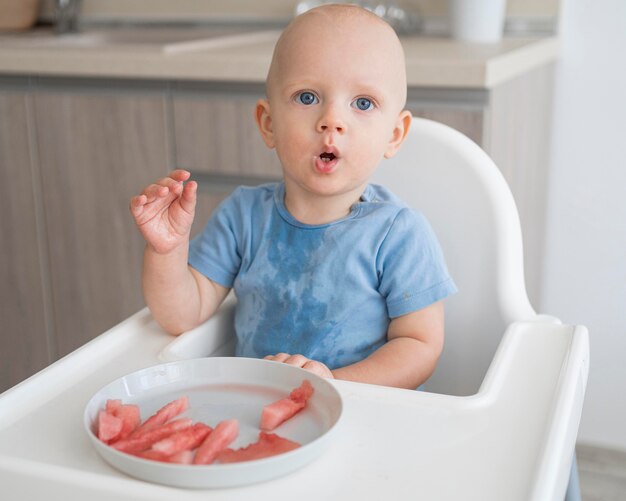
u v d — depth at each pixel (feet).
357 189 2.98
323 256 2.97
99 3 7.72
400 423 2.04
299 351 2.99
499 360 2.41
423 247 2.95
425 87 5.08
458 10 6.16
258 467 1.74
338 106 2.64
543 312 6.77
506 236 3.26
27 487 1.84
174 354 2.60
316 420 2.03
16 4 7.56
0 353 6.85
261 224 3.10
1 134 6.28
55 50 6.00
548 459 1.86
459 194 3.34
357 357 2.98
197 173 5.88
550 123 6.42
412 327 2.92
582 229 6.50
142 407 2.12
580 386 2.35
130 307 6.39
